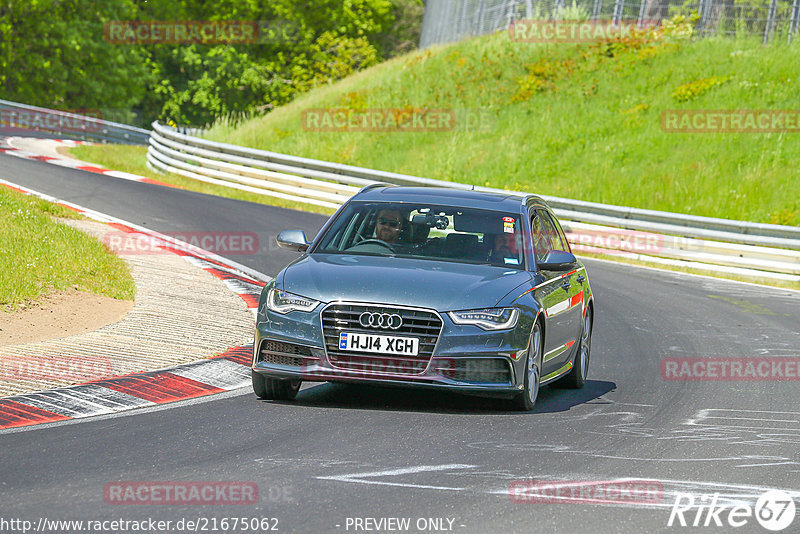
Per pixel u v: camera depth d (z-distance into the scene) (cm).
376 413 2808
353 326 2770
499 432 2630
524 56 13262
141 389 2948
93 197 8012
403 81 13400
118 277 4631
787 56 12125
